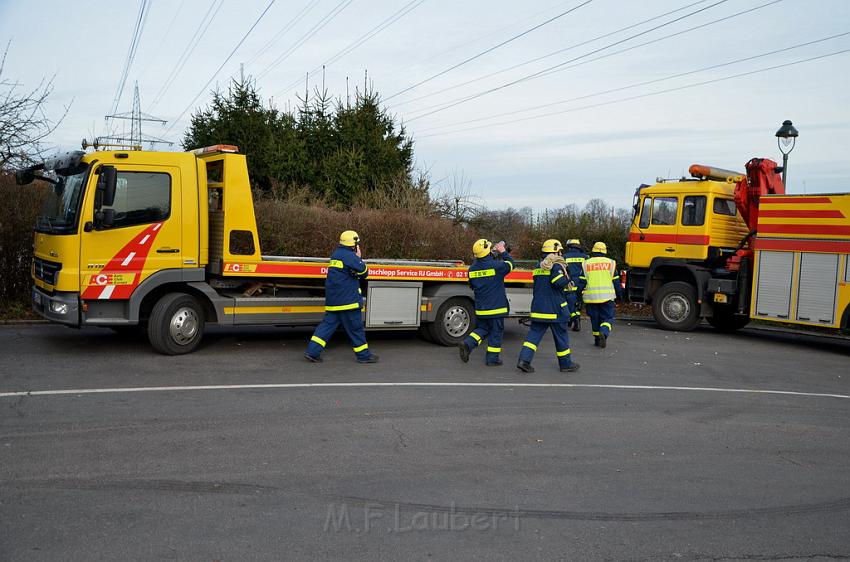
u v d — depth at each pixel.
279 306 10.15
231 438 5.99
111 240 8.96
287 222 15.59
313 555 3.97
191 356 9.50
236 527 4.28
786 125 14.82
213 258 9.94
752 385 9.41
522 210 22.73
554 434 6.59
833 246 12.53
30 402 6.82
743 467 5.87
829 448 6.55
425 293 11.57
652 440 6.55
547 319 9.52
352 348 10.88
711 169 14.93
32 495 4.61
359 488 5.01
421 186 21.08
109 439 5.80
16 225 12.55
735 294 14.18
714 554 4.23
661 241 15.20
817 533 4.59
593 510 4.80
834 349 13.40
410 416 6.98
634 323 16.48
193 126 23.03
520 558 4.05
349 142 22.16
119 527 4.20
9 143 13.84
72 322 8.82
